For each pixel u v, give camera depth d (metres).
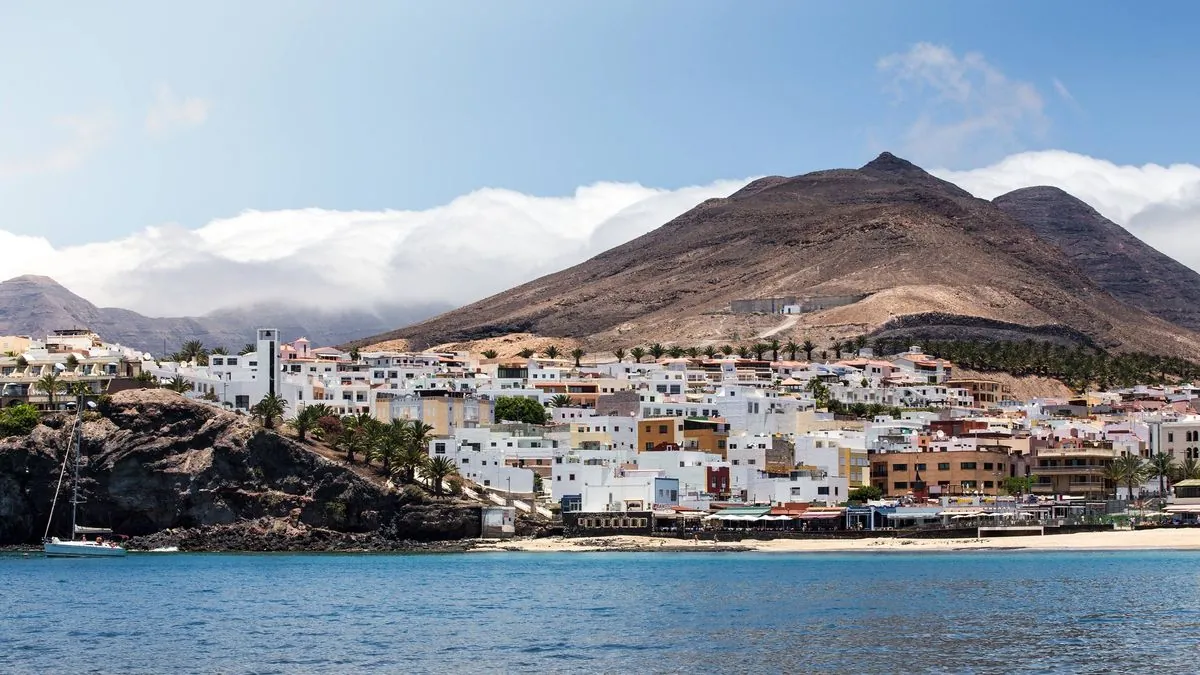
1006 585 191.75
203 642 148.12
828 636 146.25
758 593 185.88
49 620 166.25
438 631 154.38
